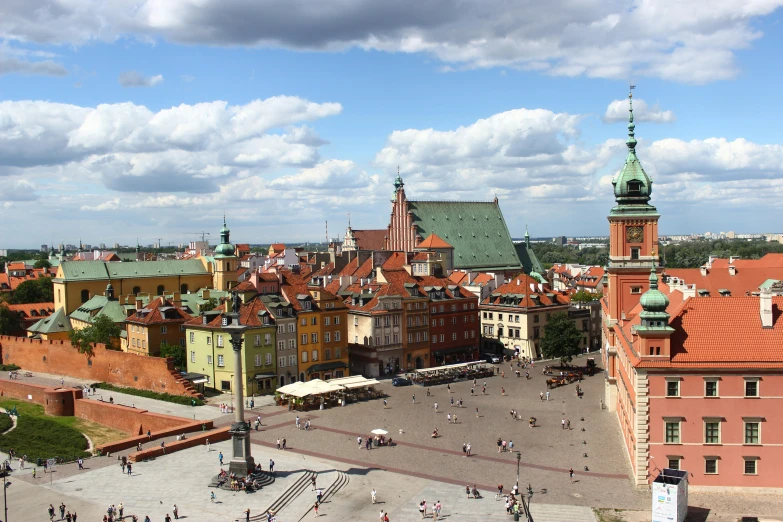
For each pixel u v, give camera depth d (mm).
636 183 120688
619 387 111938
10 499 84312
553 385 144500
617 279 121750
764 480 80188
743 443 80250
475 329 179375
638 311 108938
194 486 87438
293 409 126375
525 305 179875
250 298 143625
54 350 160750
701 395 80750
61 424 118625
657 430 81938
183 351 150375
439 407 127625
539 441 104812
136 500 83000
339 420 119125
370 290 165125
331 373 150125
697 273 153625
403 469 93375
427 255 194625
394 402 132000
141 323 154875
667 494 69312
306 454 100125
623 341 103000
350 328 161750
